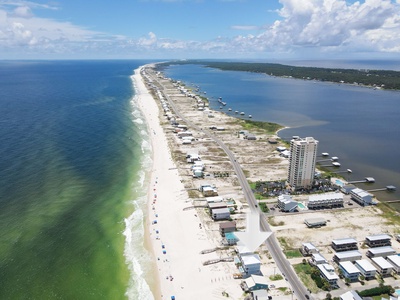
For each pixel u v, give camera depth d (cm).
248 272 11856
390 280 11725
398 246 13688
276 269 12181
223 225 14338
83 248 13088
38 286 11044
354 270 11812
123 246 13412
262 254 13050
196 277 11794
